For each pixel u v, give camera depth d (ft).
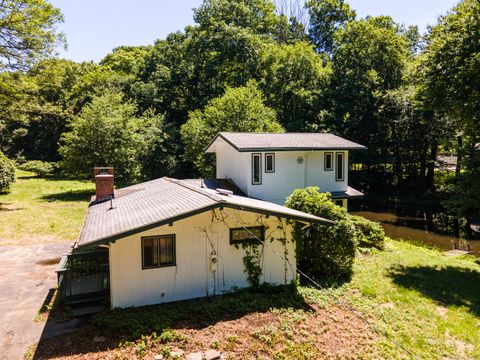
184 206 32.12
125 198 47.44
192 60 152.87
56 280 37.17
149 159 125.70
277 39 186.39
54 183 121.29
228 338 24.94
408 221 88.94
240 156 57.21
